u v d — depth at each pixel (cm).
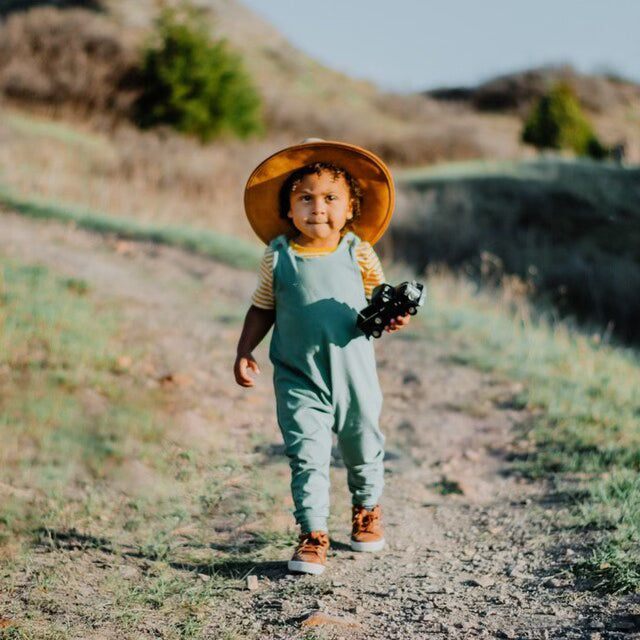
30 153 1702
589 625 289
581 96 4575
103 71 2286
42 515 397
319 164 361
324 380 351
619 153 2417
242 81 2361
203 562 363
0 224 1072
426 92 4922
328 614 307
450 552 382
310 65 4150
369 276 373
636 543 355
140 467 466
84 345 631
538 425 571
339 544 387
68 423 505
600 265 1412
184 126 2241
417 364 733
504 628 293
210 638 288
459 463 517
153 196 1516
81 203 1369
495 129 4006
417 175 2191
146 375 614
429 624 300
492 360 729
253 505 429
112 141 2000
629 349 911
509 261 1454
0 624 286
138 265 997
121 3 3284
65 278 834
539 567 353
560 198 1822
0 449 460
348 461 372
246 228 1409
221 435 533
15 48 2322
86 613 304
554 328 908
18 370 570
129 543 380
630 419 560
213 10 4166
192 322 789
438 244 1541
